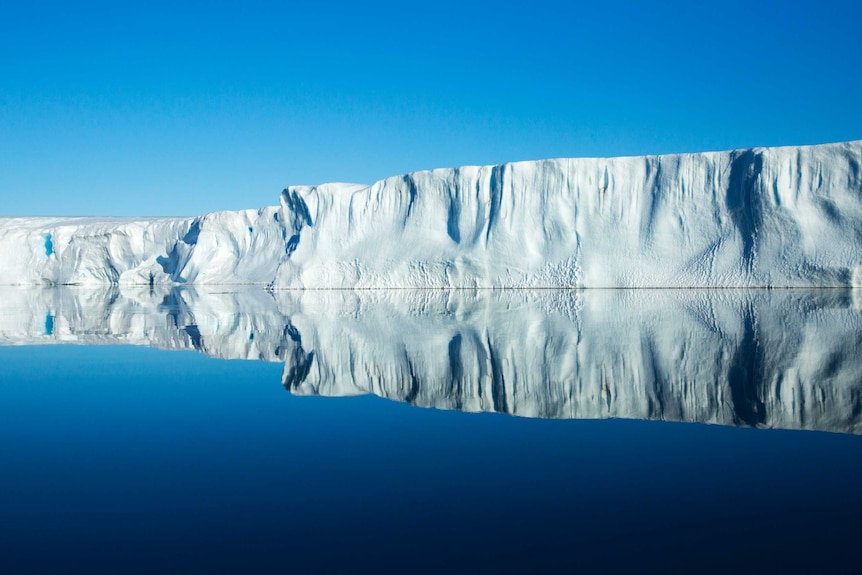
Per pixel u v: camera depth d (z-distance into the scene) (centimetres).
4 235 7731
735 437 704
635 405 867
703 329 1673
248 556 424
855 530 455
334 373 1152
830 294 3089
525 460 626
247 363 1288
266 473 590
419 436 723
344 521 480
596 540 446
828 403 852
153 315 2567
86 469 605
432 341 1559
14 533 461
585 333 1644
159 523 478
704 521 475
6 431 753
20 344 1647
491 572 400
